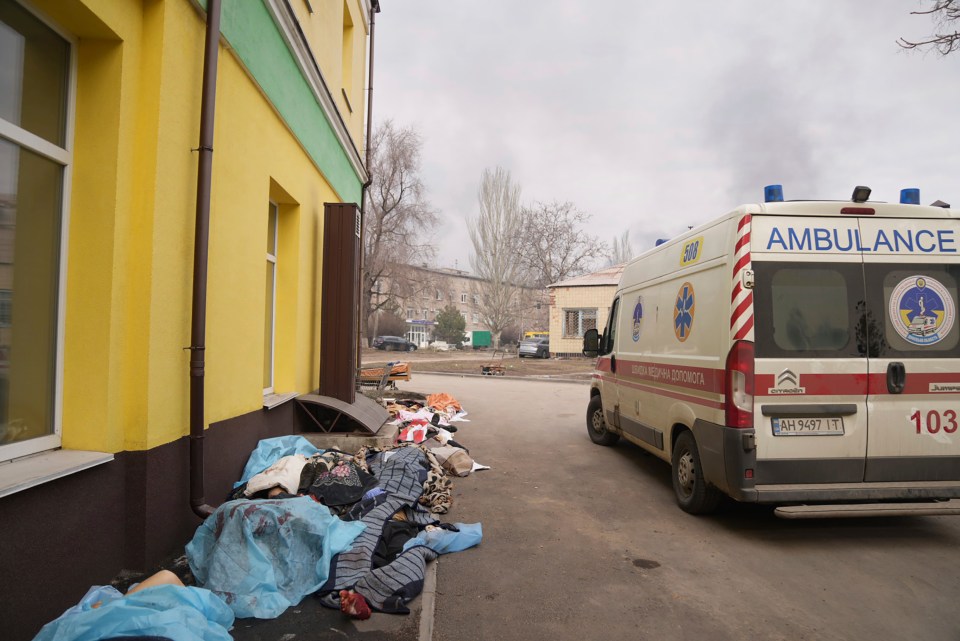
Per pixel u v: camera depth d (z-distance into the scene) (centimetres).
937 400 455
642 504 573
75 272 328
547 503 574
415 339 6938
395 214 3950
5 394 287
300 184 693
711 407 477
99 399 325
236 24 473
